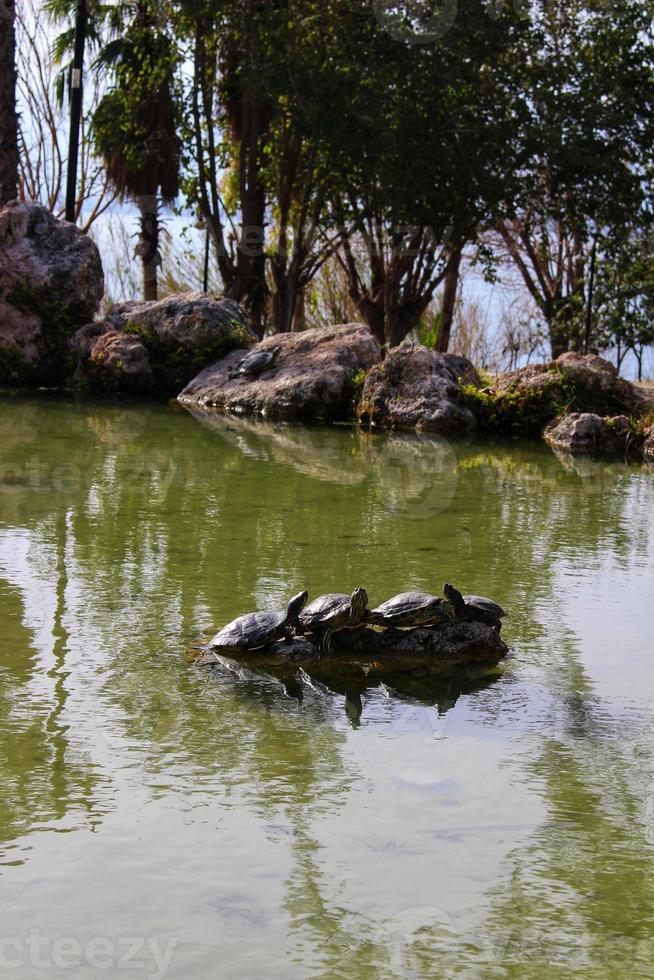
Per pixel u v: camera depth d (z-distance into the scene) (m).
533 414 12.30
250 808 3.03
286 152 18.36
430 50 16.98
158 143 19.59
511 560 6.05
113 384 14.17
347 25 17.02
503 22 17.20
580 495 8.44
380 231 19.09
